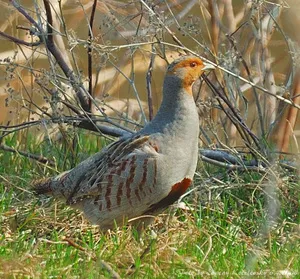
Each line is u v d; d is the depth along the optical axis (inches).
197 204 457.4
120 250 373.1
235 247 396.2
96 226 422.9
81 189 410.0
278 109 530.6
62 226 428.8
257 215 447.5
